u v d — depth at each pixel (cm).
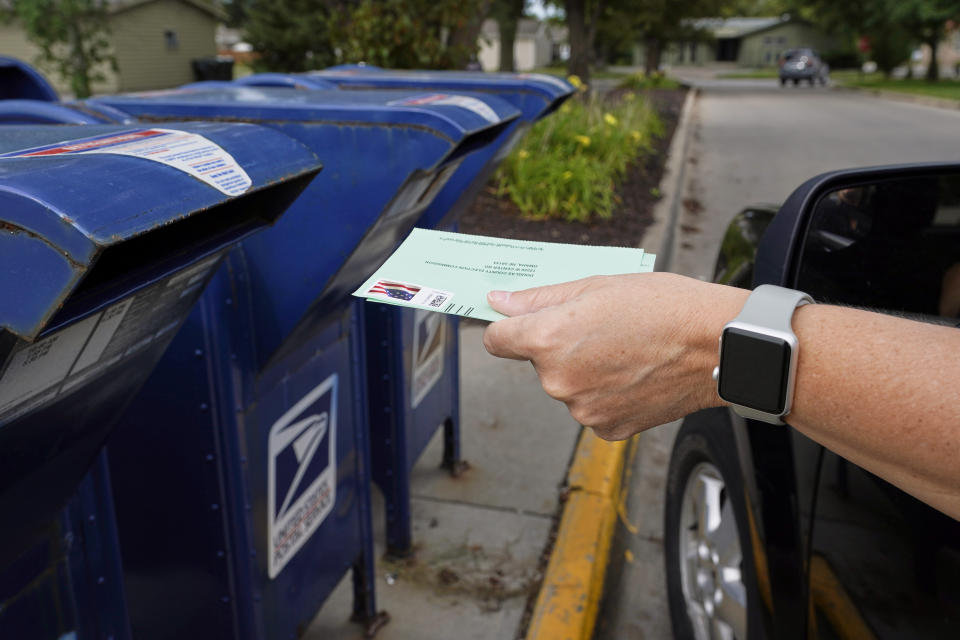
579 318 94
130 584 187
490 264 104
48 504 113
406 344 258
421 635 239
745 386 88
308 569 207
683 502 237
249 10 2311
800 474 166
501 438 346
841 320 86
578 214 671
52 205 75
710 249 689
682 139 1289
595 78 4322
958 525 127
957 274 172
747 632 187
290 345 174
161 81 2595
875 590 143
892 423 80
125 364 111
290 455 192
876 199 177
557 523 290
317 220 161
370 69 328
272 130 121
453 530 287
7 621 113
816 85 3750
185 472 174
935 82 3250
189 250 108
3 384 83
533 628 233
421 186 177
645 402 99
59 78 2152
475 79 283
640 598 268
